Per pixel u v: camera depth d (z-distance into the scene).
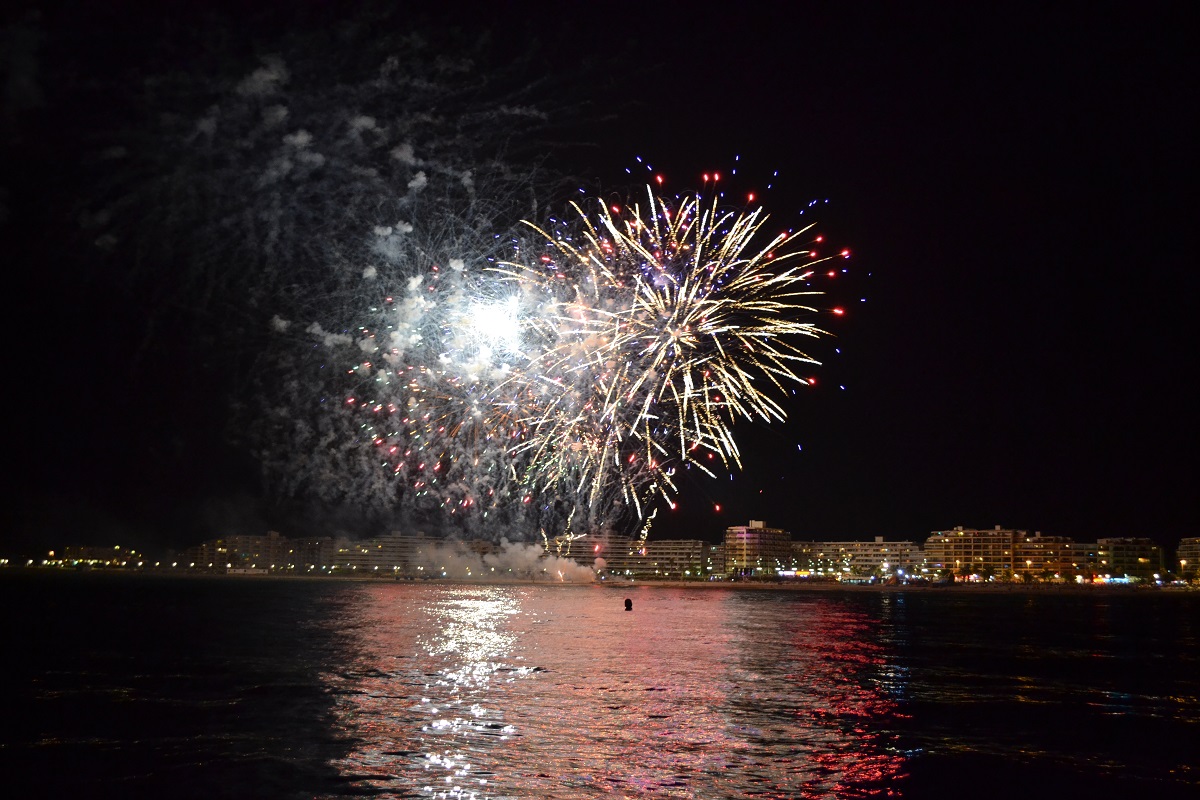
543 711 31.31
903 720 31.27
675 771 23.62
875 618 96.81
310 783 22.19
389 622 74.44
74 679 38.69
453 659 46.66
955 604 149.88
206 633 62.28
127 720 29.58
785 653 53.09
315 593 145.00
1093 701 36.28
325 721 29.34
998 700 36.12
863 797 22.08
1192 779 24.17
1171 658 54.06
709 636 64.50
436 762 24.14
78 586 167.75
